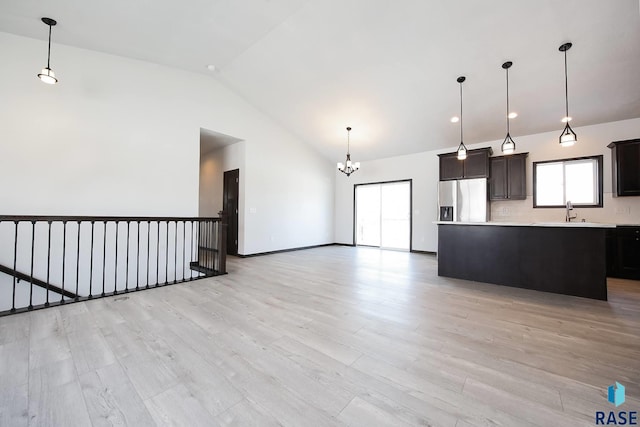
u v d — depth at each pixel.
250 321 2.31
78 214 3.64
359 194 7.93
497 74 3.79
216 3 3.05
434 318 2.40
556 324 2.28
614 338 2.03
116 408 1.28
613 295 3.11
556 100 4.11
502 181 5.22
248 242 5.81
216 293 3.11
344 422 1.21
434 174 6.41
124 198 4.04
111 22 3.20
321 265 4.87
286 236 6.67
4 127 3.16
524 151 5.18
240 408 1.29
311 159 7.35
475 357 1.76
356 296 3.04
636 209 4.22
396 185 7.20
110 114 3.91
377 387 1.45
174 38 3.67
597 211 4.51
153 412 1.26
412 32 3.37
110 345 1.87
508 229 3.48
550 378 1.54
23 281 3.28
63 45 3.56
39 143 3.37
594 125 4.57
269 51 4.05
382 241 7.37
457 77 3.97
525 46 3.29
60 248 3.51
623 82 3.61
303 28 3.55
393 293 3.16
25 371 1.56
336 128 6.12
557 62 3.43
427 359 1.73
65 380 1.48
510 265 3.46
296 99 5.31
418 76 4.09
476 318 2.41
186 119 4.73
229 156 6.21
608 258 4.07
